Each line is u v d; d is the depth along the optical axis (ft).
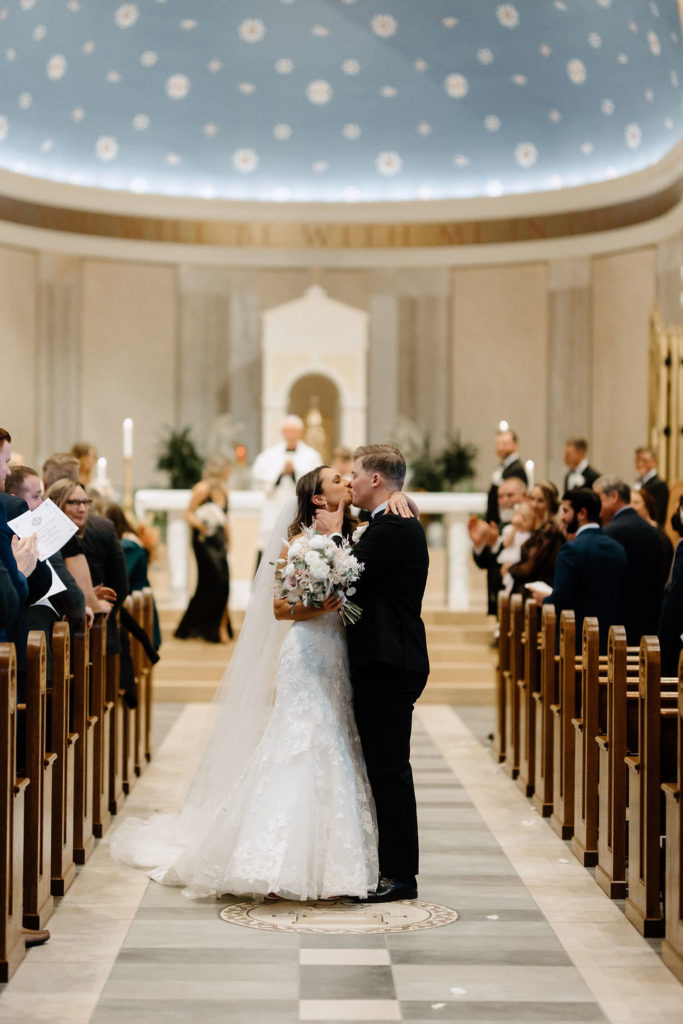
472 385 58.08
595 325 54.95
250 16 53.47
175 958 14.29
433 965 14.12
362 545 16.47
